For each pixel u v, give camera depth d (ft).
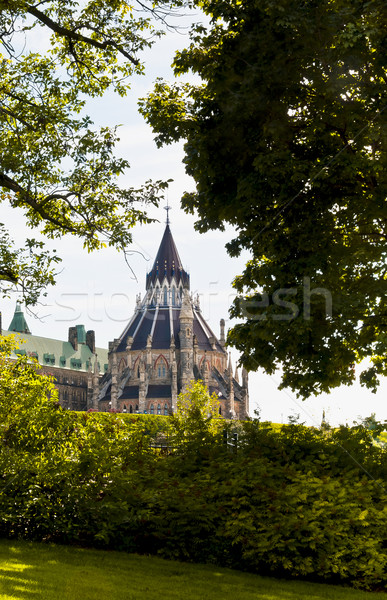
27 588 32.53
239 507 45.75
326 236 60.49
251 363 63.41
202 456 57.41
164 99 67.51
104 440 53.67
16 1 68.13
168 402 565.12
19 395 53.62
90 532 46.98
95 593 33.27
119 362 598.34
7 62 82.23
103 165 78.59
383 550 43.27
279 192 58.85
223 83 58.13
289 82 56.95
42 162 83.61
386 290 59.72
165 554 45.39
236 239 67.21
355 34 52.16
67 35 76.43
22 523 46.83
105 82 83.82
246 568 43.83
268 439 57.52
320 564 41.63
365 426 58.29
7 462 48.08
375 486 49.88
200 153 61.57
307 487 47.73
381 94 55.67
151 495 48.32
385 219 60.54
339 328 57.77
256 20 57.31
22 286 86.63
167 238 634.43
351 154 56.80
